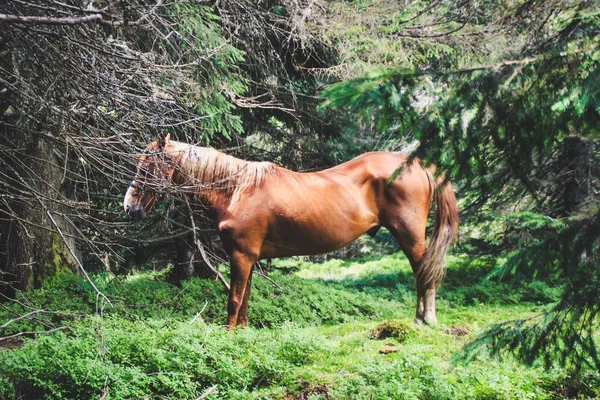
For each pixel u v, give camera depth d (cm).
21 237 922
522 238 629
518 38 830
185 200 767
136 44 782
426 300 769
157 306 880
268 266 1330
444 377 528
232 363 577
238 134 1112
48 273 933
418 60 1112
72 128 653
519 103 309
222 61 873
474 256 1276
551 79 303
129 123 688
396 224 771
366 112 309
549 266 365
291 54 1125
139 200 734
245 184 751
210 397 527
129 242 1063
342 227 765
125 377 536
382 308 984
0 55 667
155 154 654
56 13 546
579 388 495
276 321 880
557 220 367
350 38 1038
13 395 521
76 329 640
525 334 385
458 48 1061
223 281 899
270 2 1064
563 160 1084
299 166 1220
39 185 898
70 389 536
